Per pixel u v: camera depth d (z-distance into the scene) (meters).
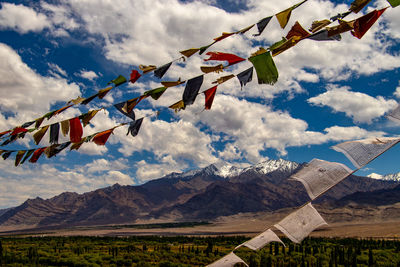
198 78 7.00
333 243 160.88
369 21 5.18
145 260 112.94
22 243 196.75
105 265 106.06
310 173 4.14
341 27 5.35
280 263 90.00
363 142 3.98
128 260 110.25
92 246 165.88
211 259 113.75
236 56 6.39
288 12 5.82
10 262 108.00
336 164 4.01
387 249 133.12
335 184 3.78
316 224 4.52
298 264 90.75
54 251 142.50
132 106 8.02
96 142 9.64
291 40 5.73
